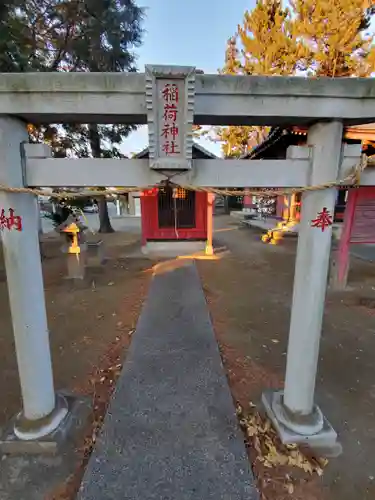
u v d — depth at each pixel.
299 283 2.23
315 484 2.02
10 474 2.11
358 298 5.45
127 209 21.78
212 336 3.82
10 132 1.90
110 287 6.09
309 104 1.91
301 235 2.18
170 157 1.88
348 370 3.33
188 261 8.12
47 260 8.45
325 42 11.57
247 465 2.06
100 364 3.39
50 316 4.71
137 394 2.73
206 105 1.89
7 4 5.86
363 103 1.93
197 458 2.10
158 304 4.92
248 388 2.96
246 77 1.86
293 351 2.34
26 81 1.80
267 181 2.05
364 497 1.95
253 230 14.36
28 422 2.34
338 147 2.00
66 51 9.48
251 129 19.77
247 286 6.15
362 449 2.30
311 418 2.39
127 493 1.87
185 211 9.26
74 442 2.35
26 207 2.05
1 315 4.83
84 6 8.97
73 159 1.98
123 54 10.21
